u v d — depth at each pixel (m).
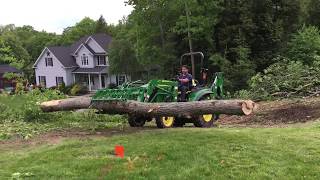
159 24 34.72
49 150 8.48
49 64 63.62
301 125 10.78
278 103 15.41
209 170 6.85
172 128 10.52
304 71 15.45
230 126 11.79
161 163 7.26
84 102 11.63
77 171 7.09
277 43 33.66
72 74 62.19
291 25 35.75
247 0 33.25
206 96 11.65
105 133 10.29
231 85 30.55
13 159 8.02
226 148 7.87
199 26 31.97
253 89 16.48
